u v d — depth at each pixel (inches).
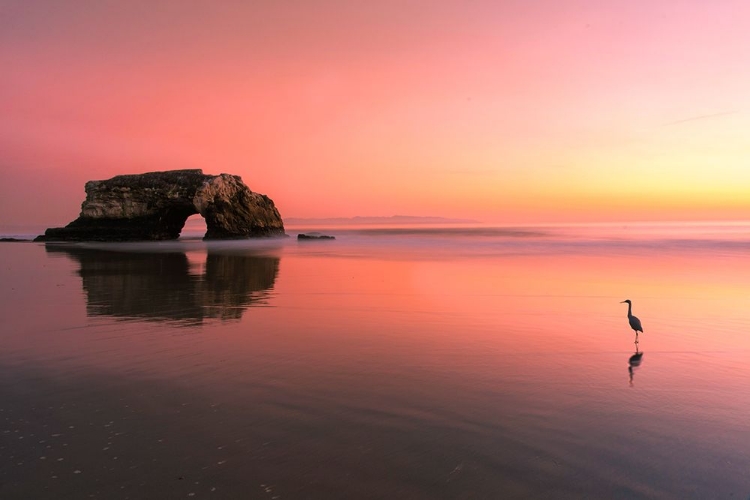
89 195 2694.4
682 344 507.5
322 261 1492.4
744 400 350.3
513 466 257.9
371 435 291.9
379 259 1568.7
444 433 295.1
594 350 481.1
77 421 310.7
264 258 1599.4
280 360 442.6
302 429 299.6
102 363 432.1
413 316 645.9
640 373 410.0
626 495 233.3
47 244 2394.2
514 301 765.9
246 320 618.2
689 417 320.2
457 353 467.8
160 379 389.7
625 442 285.1
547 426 305.4
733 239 2925.7
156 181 2701.8
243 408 331.6
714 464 261.4
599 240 2920.8
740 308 714.2
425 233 4847.4
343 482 242.4
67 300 764.0
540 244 2492.6
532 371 413.7
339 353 466.9
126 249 2037.4
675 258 1588.3
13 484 239.9
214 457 265.9
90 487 237.8
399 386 375.2
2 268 1242.6
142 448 275.7
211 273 1146.0
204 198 2603.3
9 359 443.8
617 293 847.1
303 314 658.8
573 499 229.8
